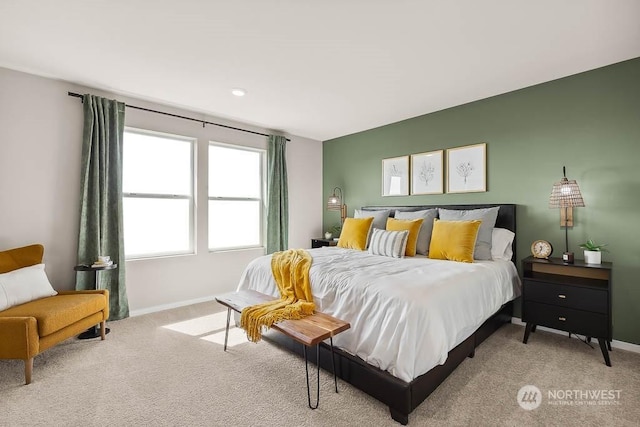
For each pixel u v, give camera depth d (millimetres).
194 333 2824
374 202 4551
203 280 3914
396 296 1774
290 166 4926
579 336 2699
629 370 2133
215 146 4191
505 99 3205
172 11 1893
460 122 3568
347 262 2666
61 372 2117
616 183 2561
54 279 2895
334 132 4812
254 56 2453
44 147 2844
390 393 1615
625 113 2518
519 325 3021
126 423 1607
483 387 1920
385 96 3303
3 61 2553
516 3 1801
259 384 1973
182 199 3846
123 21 1998
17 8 1855
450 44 2258
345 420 1622
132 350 2465
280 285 2547
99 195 3043
